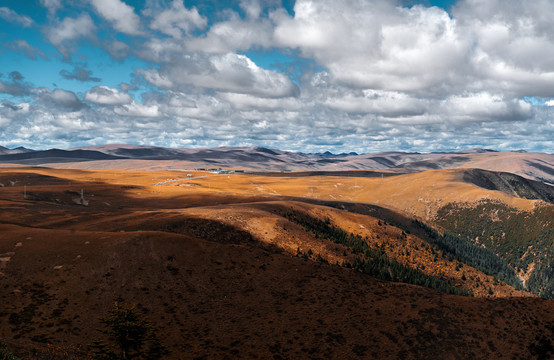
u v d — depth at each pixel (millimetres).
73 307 53094
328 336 55312
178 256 72688
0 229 76312
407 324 58781
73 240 71250
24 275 57812
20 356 36844
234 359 47656
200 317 57438
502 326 58188
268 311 61656
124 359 42438
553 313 61281
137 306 57156
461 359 51000
